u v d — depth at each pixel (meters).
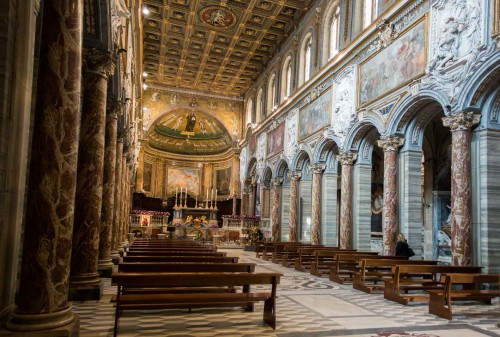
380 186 20.62
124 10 9.84
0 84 4.53
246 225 28.17
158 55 27.17
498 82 9.52
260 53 26.97
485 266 9.45
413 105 12.15
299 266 13.33
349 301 8.12
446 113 10.47
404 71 12.41
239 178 32.97
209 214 32.31
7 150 4.72
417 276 10.91
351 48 15.66
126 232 19.45
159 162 36.56
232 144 33.50
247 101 32.78
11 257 4.99
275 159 24.75
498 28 9.09
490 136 9.71
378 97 13.79
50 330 4.35
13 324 4.36
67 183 4.89
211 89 32.97
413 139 12.88
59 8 4.95
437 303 6.96
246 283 5.75
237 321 6.13
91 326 5.65
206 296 5.79
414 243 12.60
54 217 4.72
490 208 9.55
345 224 15.69
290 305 7.57
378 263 9.52
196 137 37.47
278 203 24.31
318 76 18.66
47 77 4.85
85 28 7.99
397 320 6.55
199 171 37.56
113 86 10.59
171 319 6.14
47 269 4.59
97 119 8.09
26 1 5.18
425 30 11.51
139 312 6.54
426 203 17.28
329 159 18.80
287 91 24.27
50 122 4.81
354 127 15.27
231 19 22.44
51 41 4.89
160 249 11.25
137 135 27.83
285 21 23.06
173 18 22.39
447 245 16.11
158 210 35.34
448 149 16.52
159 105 31.94
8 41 4.62
